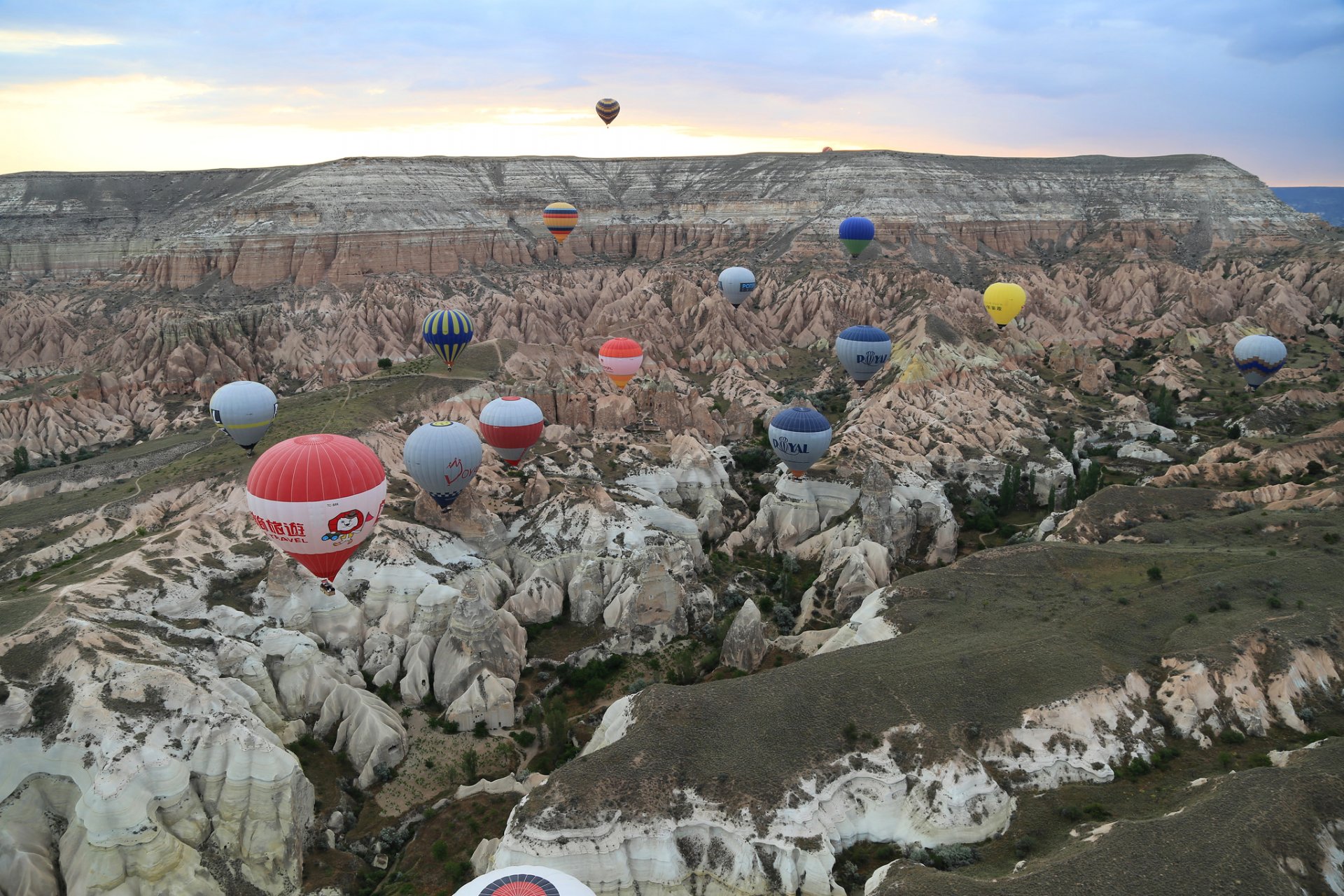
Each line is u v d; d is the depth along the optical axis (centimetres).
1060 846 4138
